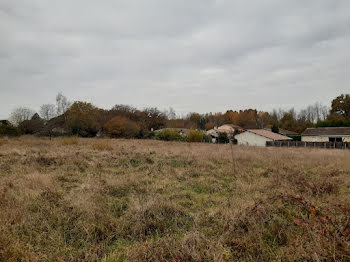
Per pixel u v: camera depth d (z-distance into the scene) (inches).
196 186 206.8
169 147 579.5
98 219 123.2
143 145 634.2
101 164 301.4
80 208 136.0
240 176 244.1
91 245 101.3
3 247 93.4
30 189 173.3
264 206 135.3
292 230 112.4
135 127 1417.3
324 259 85.1
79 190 178.4
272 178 222.1
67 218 125.7
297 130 2004.2
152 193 175.8
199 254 89.7
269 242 104.9
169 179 229.6
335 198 161.0
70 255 94.1
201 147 613.0
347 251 85.5
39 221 122.1
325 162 350.9
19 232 109.3
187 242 99.7
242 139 1397.6
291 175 234.1
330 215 119.0
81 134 1251.2
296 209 138.6
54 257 92.3
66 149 448.5
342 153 512.1
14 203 141.6
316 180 216.8
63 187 190.2
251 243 99.0
